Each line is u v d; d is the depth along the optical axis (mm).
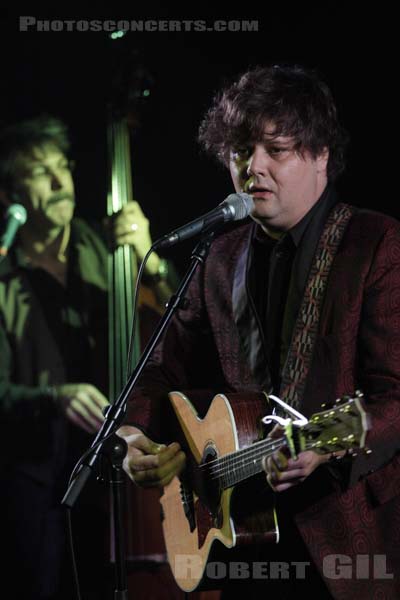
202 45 11633
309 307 5391
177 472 5988
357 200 10867
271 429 5410
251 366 5734
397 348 5137
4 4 11539
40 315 10930
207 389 6293
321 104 5707
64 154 11367
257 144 5543
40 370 10836
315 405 5230
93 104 11469
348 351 5238
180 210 11531
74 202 11289
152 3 11664
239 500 5441
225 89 6445
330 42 11133
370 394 5148
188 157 11586
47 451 10672
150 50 11664
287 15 11344
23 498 10555
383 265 5250
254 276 5891
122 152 11117
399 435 4941
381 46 10961
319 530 5109
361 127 10922
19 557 10414
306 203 5602
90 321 10945
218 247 6199
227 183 11570
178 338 6328
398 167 10820
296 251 5621
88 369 10875
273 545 5418
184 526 6090
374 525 5133
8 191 11242
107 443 5117
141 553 9633
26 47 11562
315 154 5578
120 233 10969
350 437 4328
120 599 5062
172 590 9539
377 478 5133
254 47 11484
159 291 10867
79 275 11047
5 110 11398
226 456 5379
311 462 4641
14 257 11039
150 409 6301
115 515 5117
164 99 11633
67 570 10289
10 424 10703
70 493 5035
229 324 5891
